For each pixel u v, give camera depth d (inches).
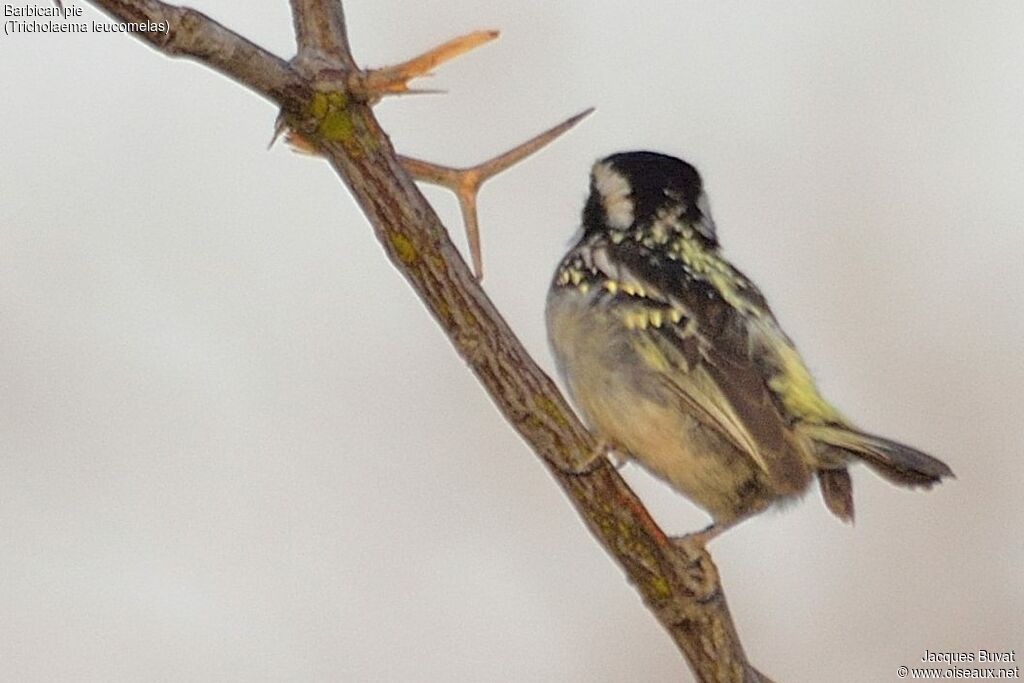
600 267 413.4
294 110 229.6
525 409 269.6
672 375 389.1
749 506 391.9
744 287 415.8
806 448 384.8
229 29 217.9
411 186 242.7
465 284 252.7
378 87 229.8
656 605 290.0
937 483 370.6
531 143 249.1
